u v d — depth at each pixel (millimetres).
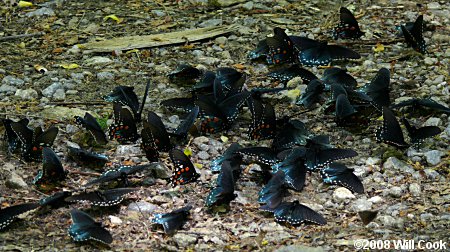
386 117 9578
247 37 13578
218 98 10547
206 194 8898
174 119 10719
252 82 11992
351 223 8344
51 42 13250
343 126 10391
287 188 8812
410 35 12617
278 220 8266
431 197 8836
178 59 12711
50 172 8844
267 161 9250
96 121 9875
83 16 14344
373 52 13031
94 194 8273
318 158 9109
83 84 11781
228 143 10141
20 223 8250
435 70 12281
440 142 10055
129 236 8078
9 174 9164
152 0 15188
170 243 7969
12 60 12516
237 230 8188
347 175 8922
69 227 8156
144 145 9266
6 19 14141
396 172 9352
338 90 10688
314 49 12133
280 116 10906
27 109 10922
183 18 14328
